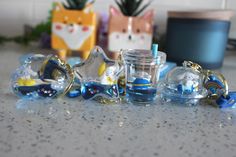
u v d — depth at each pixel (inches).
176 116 7.7
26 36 18.3
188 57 13.7
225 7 17.7
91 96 8.5
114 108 8.1
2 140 5.9
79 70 8.9
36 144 5.8
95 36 15.3
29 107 7.9
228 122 7.4
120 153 5.6
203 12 13.1
